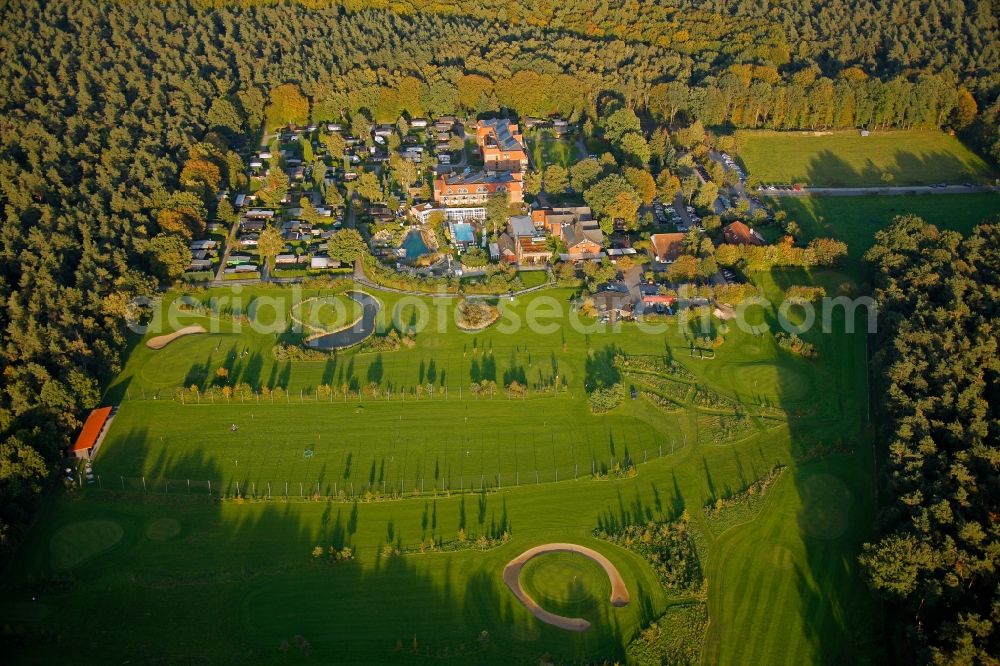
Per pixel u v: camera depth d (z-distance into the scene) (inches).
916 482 7647.6
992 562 6776.6
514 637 6884.8
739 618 7066.9
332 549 7539.4
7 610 6934.1
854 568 7495.1
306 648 6668.3
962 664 6190.9
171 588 7204.7
